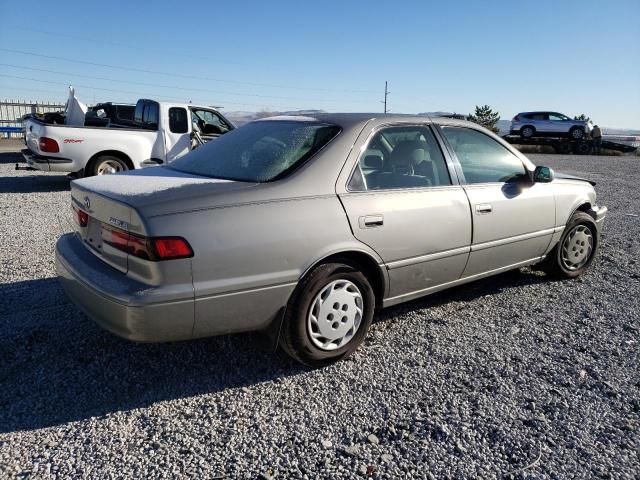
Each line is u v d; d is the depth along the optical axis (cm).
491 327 391
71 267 308
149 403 286
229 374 318
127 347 347
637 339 371
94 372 316
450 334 378
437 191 373
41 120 980
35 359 327
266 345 321
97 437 255
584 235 502
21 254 539
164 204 273
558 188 472
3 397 286
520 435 260
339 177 326
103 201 295
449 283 394
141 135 990
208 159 368
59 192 962
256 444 252
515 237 430
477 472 235
